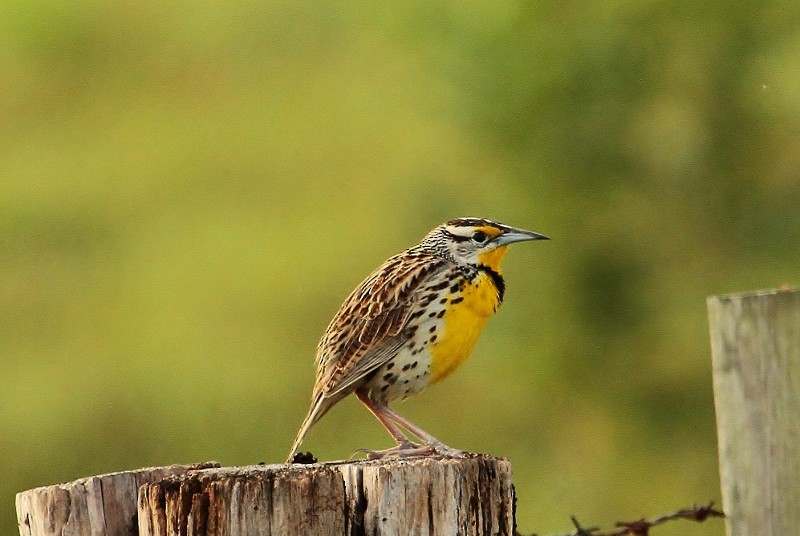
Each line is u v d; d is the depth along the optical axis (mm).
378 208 18031
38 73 22906
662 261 15570
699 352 15102
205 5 23391
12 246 19438
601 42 15250
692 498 14414
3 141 21547
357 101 20766
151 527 5086
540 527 14344
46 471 16031
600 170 15344
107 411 16312
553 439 14914
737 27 15656
